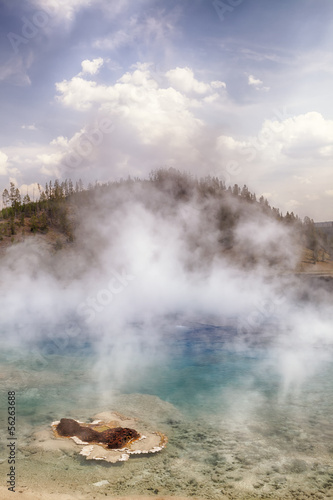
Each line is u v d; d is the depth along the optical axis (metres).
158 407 9.95
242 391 11.51
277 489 6.05
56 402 10.16
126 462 6.87
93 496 5.68
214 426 8.70
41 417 9.02
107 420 8.77
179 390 11.59
